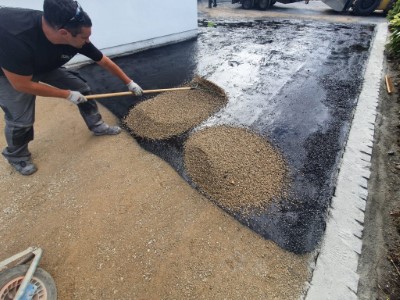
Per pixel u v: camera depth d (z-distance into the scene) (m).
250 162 2.43
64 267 1.77
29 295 1.58
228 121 3.07
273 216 2.03
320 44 5.21
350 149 2.58
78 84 2.51
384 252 1.78
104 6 4.33
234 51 5.04
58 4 1.55
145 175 2.43
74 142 2.86
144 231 1.95
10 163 2.48
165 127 2.97
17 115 2.12
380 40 5.16
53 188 2.34
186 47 5.36
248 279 1.66
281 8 9.31
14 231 2.01
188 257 1.79
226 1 10.67
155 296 1.61
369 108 3.16
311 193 2.19
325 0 8.15
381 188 2.21
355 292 1.57
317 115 3.12
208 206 2.12
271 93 3.59
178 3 5.16
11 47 1.65
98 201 2.19
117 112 3.36
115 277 1.71
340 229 1.90
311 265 1.73
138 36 5.00
